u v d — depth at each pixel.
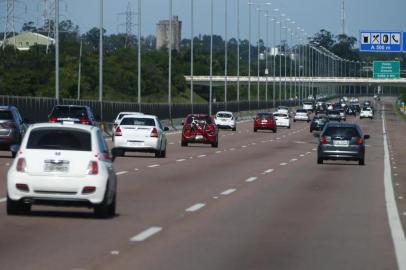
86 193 38.12
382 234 36.81
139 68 173.12
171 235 34.91
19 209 39.06
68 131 38.84
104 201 38.81
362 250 32.09
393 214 45.03
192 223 39.06
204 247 31.88
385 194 57.34
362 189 60.75
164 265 27.69
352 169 82.31
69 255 29.14
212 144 120.81
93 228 36.12
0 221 37.22
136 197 50.72
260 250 31.52
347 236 35.97
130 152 100.19
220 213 43.50
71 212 41.16
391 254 31.19
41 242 31.94
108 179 39.09
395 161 98.12
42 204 38.53
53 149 38.28
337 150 88.50
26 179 37.94
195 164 83.12
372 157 105.56
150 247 31.42
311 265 28.56
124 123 91.69
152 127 91.12
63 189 37.94
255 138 153.75
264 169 79.12
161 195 52.31
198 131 119.75
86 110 101.38
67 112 100.81
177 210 44.34
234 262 28.72
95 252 29.92
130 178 64.44
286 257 30.09
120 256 29.17
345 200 52.41
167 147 116.62
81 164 38.12
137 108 177.12
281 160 94.19
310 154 107.38
